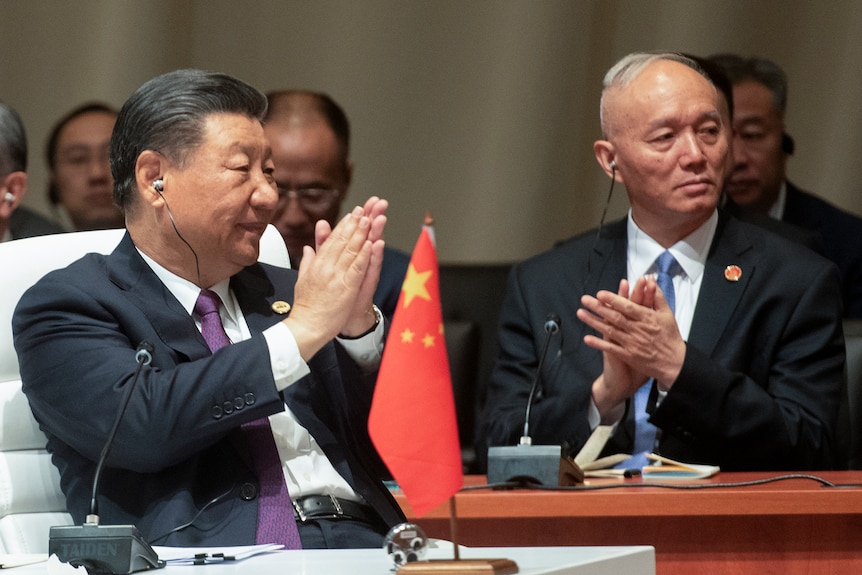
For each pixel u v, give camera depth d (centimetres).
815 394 865
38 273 666
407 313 441
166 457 583
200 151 632
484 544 728
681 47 1634
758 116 1267
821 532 690
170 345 624
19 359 627
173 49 1680
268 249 731
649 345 816
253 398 581
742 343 873
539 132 1677
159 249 646
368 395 645
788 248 908
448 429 441
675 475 772
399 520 638
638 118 887
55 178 1409
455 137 1695
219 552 528
